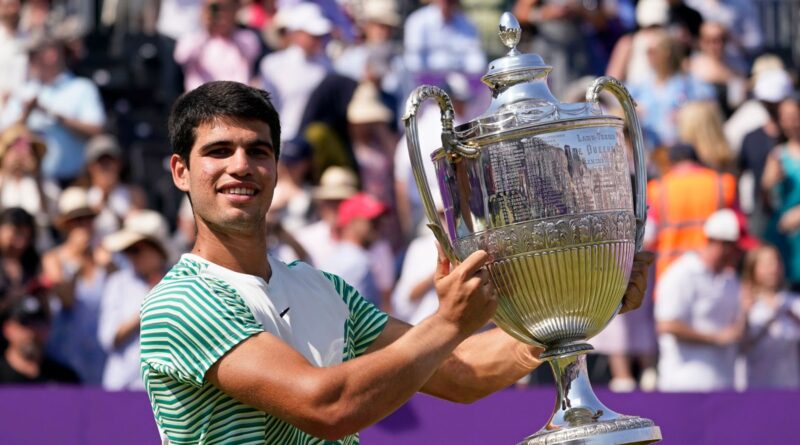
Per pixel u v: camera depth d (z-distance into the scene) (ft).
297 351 16.19
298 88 45.62
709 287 36.94
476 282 15.58
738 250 37.40
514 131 16.39
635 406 29.12
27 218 36.78
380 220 38.86
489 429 28.55
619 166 16.70
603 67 49.42
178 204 47.14
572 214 16.33
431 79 47.60
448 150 16.66
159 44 50.47
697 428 29.17
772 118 46.29
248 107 16.49
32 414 28.32
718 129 41.73
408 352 15.47
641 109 45.32
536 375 36.83
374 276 38.47
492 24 50.67
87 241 37.27
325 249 38.75
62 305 36.37
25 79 45.68
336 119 44.86
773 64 49.57
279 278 16.93
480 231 16.57
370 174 44.27
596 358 38.63
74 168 45.11
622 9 50.06
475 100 48.06
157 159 48.44
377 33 47.21
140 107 49.55
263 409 15.69
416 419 28.58
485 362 18.42
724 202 37.83
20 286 35.65
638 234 17.63
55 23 49.88
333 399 15.28
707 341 36.78
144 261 37.01
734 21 52.31
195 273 16.60
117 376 36.32
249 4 49.62
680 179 38.04
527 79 17.07
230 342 15.80
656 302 37.19
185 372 15.88
